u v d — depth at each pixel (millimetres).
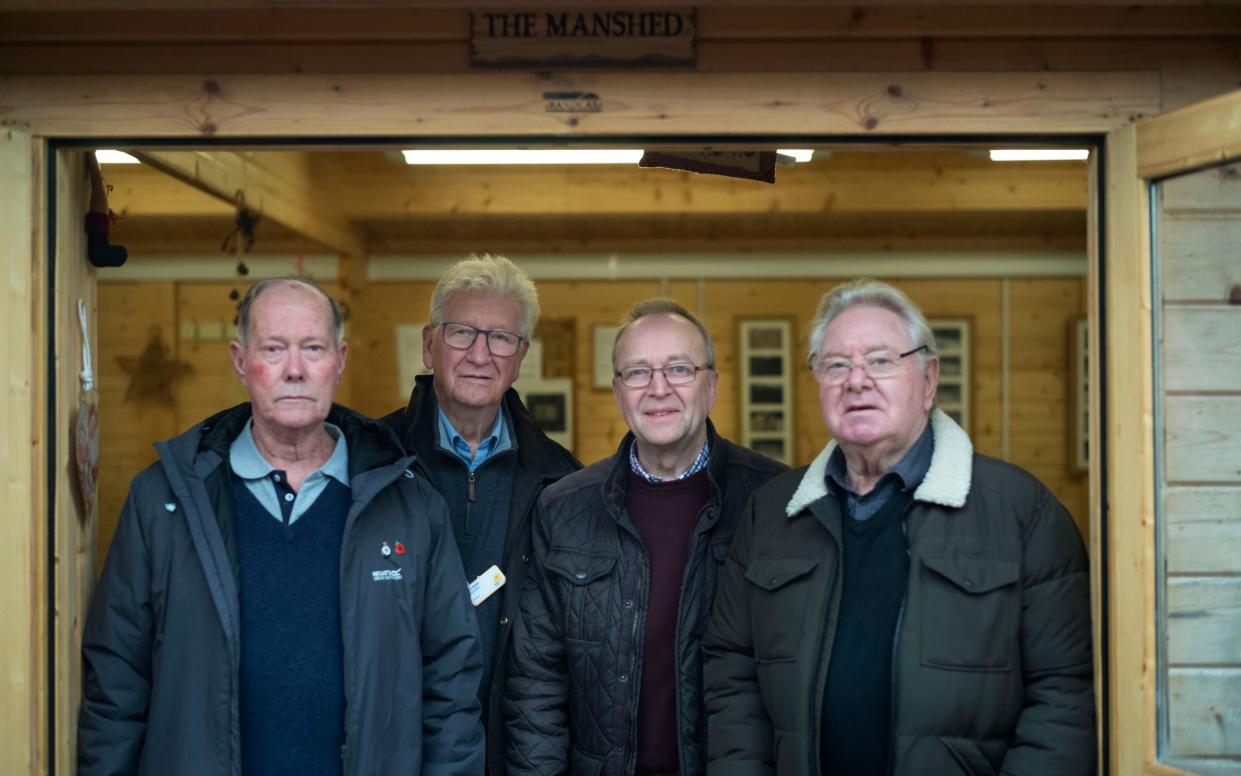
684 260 6441
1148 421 2268
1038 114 2430
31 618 2385
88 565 2584
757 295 6441
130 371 6301
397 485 2406
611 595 2598
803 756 2191
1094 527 2418
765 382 6434
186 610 2205
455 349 2824
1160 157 2270
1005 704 2154
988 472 2266
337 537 2289
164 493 2270
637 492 2713
